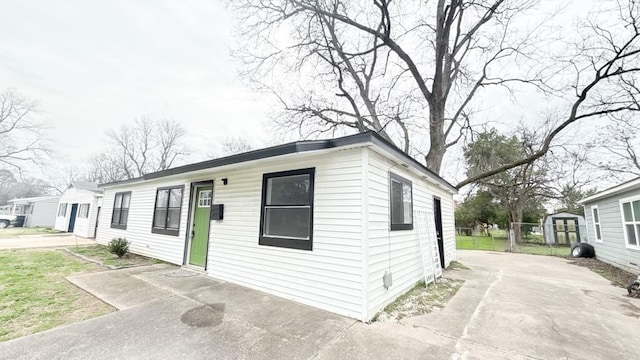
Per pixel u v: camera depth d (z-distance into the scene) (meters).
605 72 9.38
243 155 4.88
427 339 3.08
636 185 7.11
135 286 4.83
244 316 3.60
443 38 10.62
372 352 2.74
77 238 13.19
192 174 6.68
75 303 3.94
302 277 4.29
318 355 2.65
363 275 3.67
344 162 4.11
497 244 18.06
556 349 2.92
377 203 4.18
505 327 3.50
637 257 7.41
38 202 22.30
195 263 6.51
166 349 2.68
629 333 3.40
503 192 19.55
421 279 5.97
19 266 6.25
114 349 2.65
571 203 19.70
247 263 5.12
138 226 8.72
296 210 4.64
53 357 2.48
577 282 6.48
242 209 5.47
